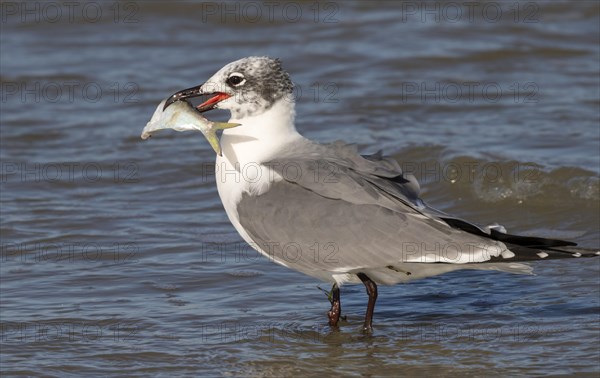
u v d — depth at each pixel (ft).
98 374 33.73
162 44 78.64
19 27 81.56
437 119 62.03
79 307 39.29
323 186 35.45
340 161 36.17
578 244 45.09
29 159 58.03
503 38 76.48
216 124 37.32
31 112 65.82
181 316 38.52
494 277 42.42
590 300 39.11
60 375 33.65
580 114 61.26
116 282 41.78
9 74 72.49
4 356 35.04
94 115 65.36
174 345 36.01
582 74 69.21
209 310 39.14
